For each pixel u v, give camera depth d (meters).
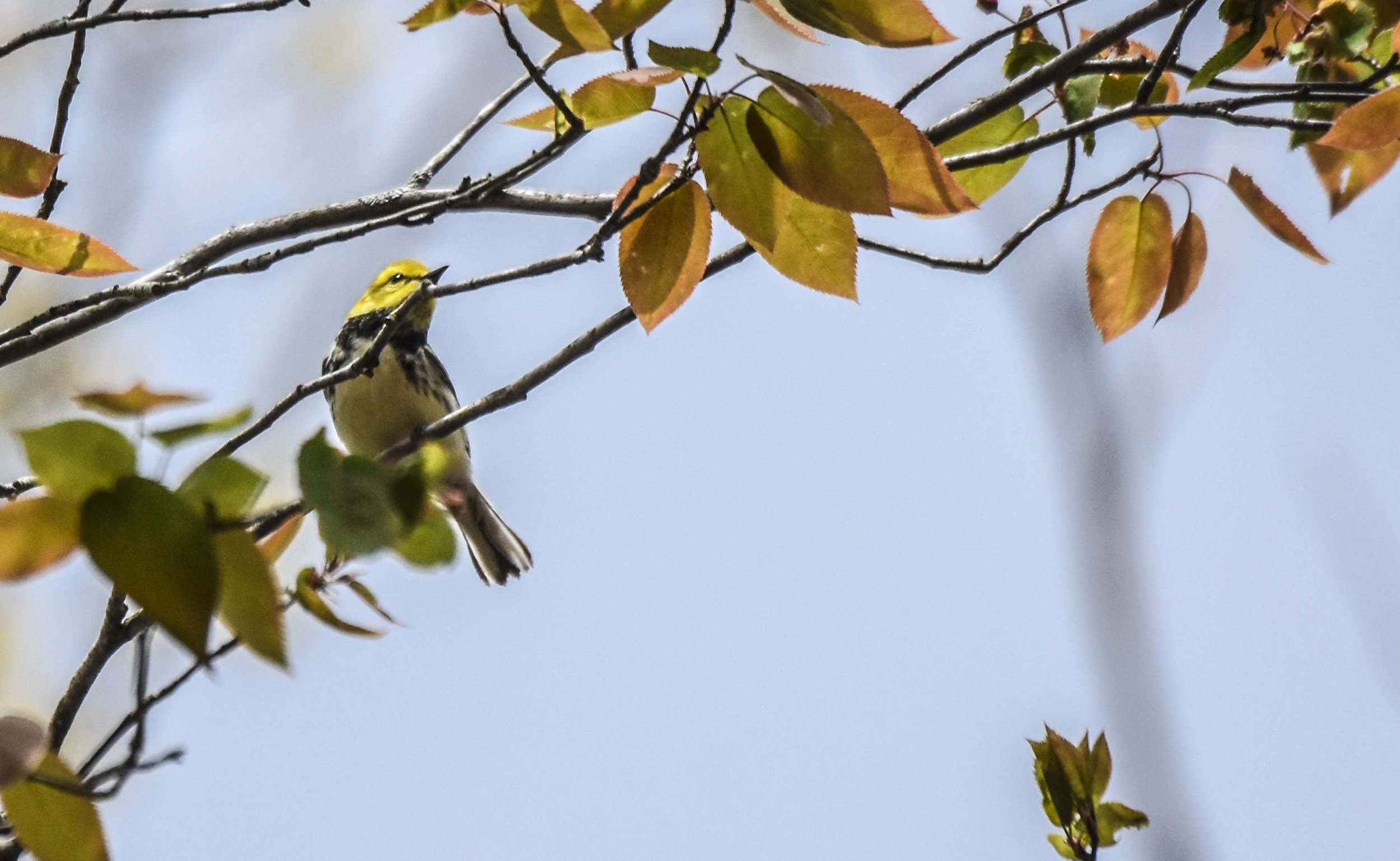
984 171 9.50
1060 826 7.78
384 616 6.01
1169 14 9.12
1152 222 8.75
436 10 6.45
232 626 4.49
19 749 5.11
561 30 5.98
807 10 5.89
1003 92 9.37
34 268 7.27
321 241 8.04
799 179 5.87
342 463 4.34
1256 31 8.01
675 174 7.14
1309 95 8.62
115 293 8.33
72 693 6.97
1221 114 8.76
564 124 7.73
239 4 8.15
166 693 6.29
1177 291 8.77
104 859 5.70
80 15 8.02
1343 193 9.61
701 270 6.87
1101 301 8.95
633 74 5.54
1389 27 8.76
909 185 6.52
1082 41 9.30
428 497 4.52
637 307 6.91
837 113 5.77
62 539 4.49
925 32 5.88
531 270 7.63
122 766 5.62
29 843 5.66
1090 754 7.87
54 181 8.13
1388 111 7.52
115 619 7.06
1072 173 9.58
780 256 6.63
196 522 4.30
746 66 5.48
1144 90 8.85
